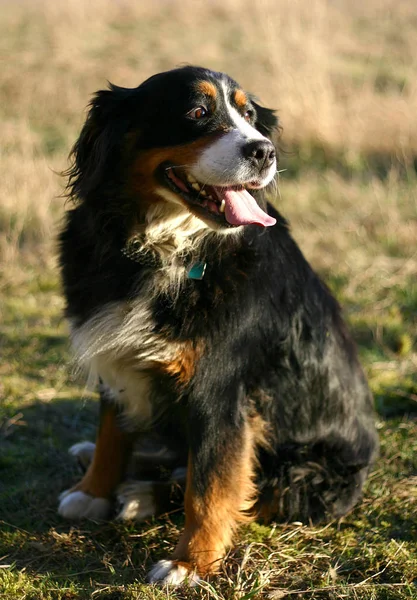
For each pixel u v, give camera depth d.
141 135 3.50
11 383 5.13
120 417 3.75
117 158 3.56
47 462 4.32
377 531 3.68
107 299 3.46
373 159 9.84
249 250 3.49
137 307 3.36
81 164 3.62
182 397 3.35
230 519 3.36
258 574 3.16
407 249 7.41
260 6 12.62
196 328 3.28
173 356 3.29
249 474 3.42
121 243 3.51
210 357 3.29
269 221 3.40
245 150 3.35
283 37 11.82
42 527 3.69
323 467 3.71
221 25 15.41
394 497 3.96
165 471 4.00
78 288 3.54
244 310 3.38
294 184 9.14
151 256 3.47
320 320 3.76
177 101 3.45
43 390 5.11
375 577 3.30
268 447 3.64
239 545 3.50
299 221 8.02
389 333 5.98
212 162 3.38
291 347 3.61
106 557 3.39
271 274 3.54
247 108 3.74
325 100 10.41
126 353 3.43
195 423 3.33
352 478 3.79
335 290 6.68
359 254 7.28
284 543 3.54
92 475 3.83
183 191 3.46
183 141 3.44
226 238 3.46
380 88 11.99
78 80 11.99
